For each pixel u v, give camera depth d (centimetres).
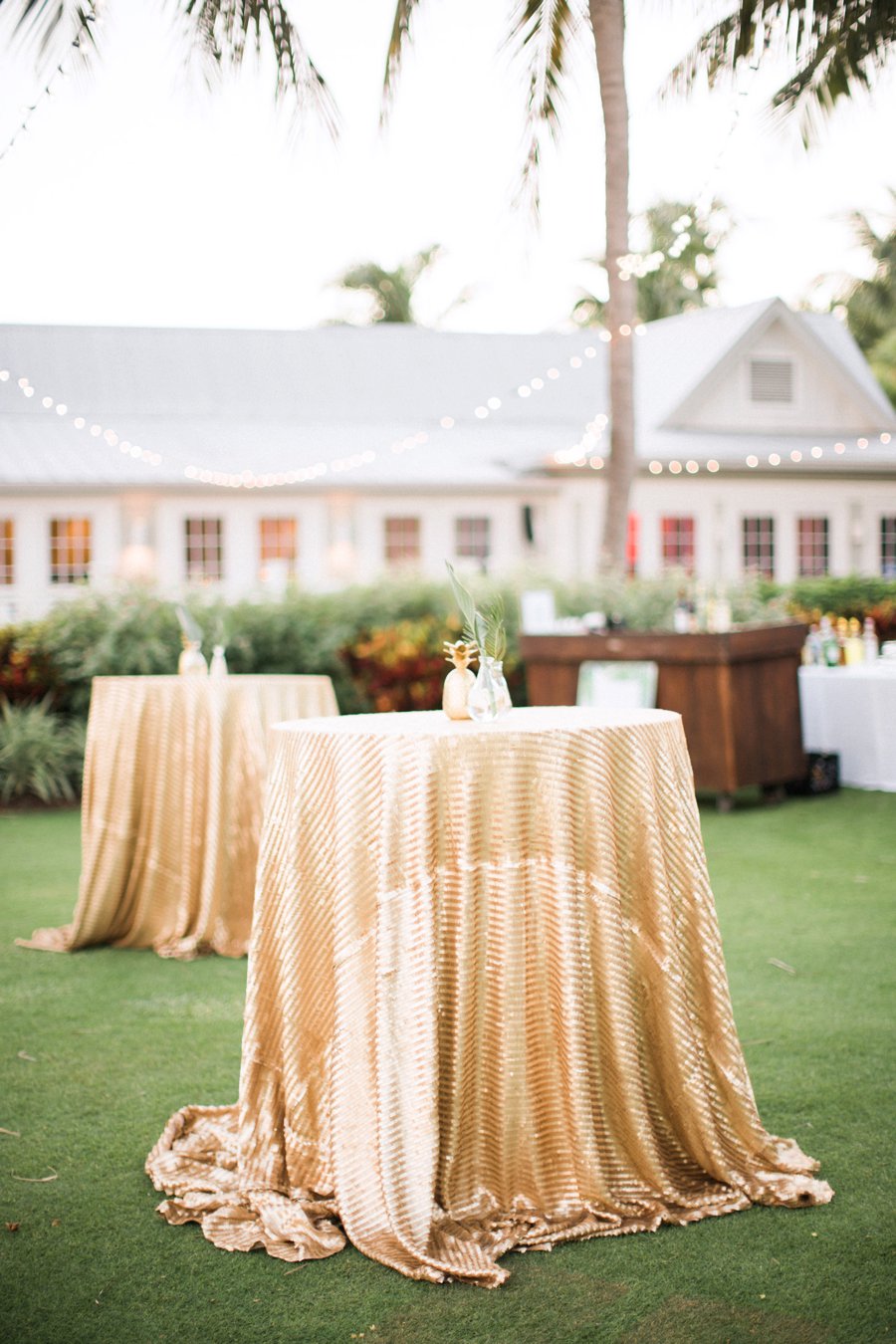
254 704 463
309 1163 248
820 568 1980
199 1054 338
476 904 234
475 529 1834
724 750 724
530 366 2164
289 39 719
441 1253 224
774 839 641
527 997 236
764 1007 366
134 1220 244
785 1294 210
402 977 231
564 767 236
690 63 764
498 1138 238
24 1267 226
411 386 2088
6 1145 279
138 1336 203
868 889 521
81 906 460
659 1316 205
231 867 460
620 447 1132
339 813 239
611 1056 238
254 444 1859
